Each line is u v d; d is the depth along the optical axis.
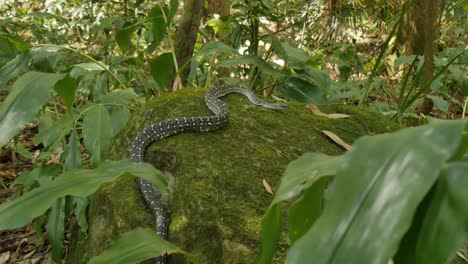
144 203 3.90
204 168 3.88
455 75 6.15
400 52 8.54
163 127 4.30
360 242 1.34
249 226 3.34
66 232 5.39
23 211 2.10
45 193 2.16
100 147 4.37
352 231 1.37
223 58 7.00
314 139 4.56
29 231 5.61
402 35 8.10
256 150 4.20
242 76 8.03
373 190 1.40
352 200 1.42
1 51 5.18
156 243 2.29
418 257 1.45
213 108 4.71
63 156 5.10
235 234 3.27
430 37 5.36
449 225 1.38
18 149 5.54
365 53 10.04
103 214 4.16
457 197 1.38
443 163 1.32
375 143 1.48
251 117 4.75
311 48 9.28
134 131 4.79
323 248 1.40
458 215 1.37
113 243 2.33
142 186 3.93
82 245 4.46
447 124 1.38
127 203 3.91
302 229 1.96
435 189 1.43
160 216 3.64
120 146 4.79
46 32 7.61
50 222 4.24
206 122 4.35
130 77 6.26
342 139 4.70
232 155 4.09
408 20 7.90
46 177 4.83
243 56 5.38
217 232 3.33
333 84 6.61
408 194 1.32
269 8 6.19
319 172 1.75
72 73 5.61
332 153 4.41
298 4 10.35
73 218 5.50
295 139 4.49
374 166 1.44
